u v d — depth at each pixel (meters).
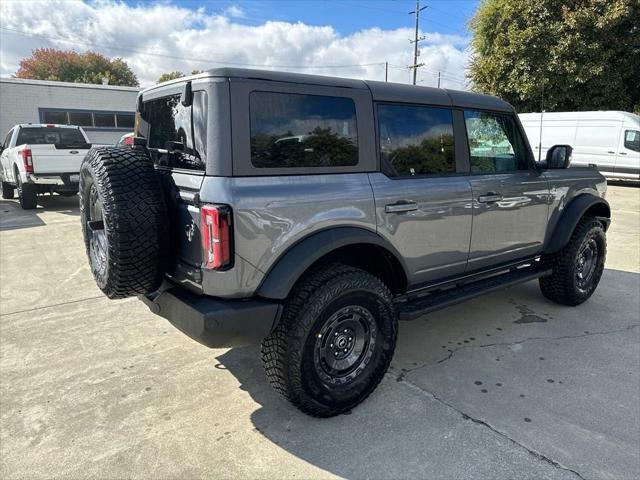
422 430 2.61
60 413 2.78
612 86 16.44
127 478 2.26
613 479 2.24
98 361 3.42
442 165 3.26
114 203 2.37
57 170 9.93
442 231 3.22
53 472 2.30
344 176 2.69
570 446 2.47
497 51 17.64
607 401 2.89
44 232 7.89
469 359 3.45
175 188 2.58
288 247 2.47
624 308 4.50
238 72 2.36
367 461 2.37
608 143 14.76
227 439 2.55
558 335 3.87
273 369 2.55
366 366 2.81
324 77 2.69
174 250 2.62
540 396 2.95
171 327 4.03
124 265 2.41
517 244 3.86
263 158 2.39
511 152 3.83
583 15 15.66
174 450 2.46
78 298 4.74
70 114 21.94
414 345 3.69
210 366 3.34
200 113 2.40
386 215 2.85
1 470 2.31
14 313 4.34
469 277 3.60
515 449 2.45
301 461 2.37
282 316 2.52
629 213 9.98
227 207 2.26
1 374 3.23
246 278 2.35
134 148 2.76
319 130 2.61
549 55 16.56
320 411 2.65
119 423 2.69
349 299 2.62
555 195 4.11
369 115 2.83
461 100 3.39
